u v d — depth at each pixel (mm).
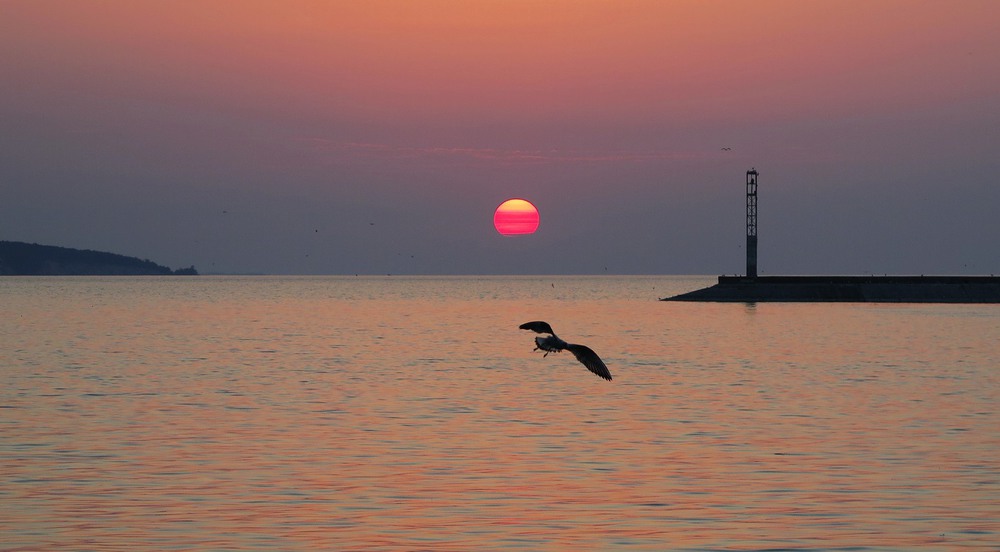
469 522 53500
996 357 158500
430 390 111875
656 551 48375
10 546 48750
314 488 60969
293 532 51469
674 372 134750
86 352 166000
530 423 86500
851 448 74438
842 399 104000
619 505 57094
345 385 116938
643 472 65812
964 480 63438
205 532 51344
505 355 164375
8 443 75375
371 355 163875
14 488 60562
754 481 63125
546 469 66625
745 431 82250
